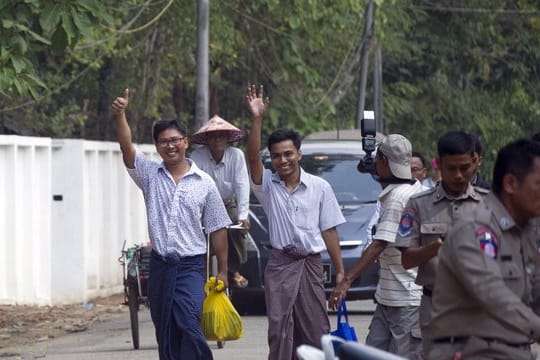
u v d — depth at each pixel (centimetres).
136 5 5175
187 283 2216
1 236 3784
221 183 3003
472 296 1319
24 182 3909
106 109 6119
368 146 2266
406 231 1705
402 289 1912
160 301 2220
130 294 2984
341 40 6431
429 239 1689
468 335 1347
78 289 4125
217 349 2925
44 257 4016
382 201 1923
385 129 7888
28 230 3916
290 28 5838
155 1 5334
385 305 1931
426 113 7850
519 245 1339
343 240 3500
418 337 1909
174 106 6606
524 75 7944
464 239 1305
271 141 2183
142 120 6238
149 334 3341
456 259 1305
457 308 1347
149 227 2239
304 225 2169
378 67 6944
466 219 1318
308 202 2175
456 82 8044
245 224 2980
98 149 4322
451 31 7706
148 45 5634
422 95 7962
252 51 6059
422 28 7712
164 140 2228
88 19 2995
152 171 2253
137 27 5469
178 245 2214
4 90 2958
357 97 7144
